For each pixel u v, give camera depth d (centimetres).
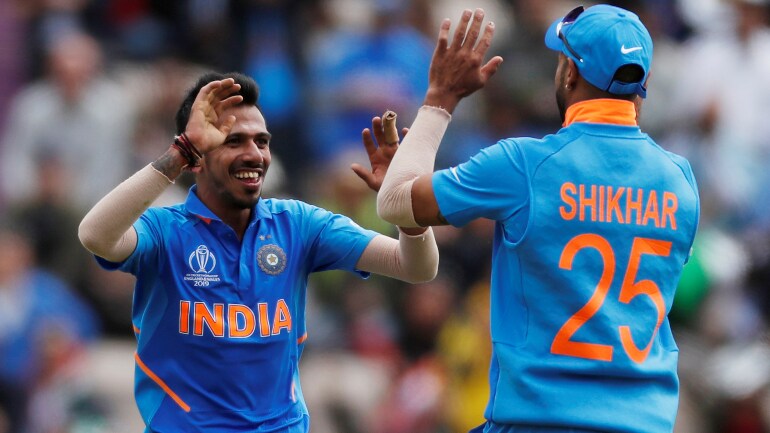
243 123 2125
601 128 2006
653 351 1994
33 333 4247
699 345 4300
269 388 2131
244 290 2127
